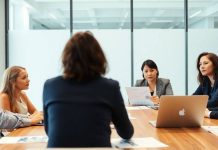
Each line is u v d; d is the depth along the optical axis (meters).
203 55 3.30
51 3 5.87
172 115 2.14
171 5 5.82
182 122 2.18
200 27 5.76
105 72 1.47
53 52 5.82
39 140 1.82
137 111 3.06
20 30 5.84
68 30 5.83
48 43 5.83
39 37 5.83
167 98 2.08
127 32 5.80
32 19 5.87
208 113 2.61
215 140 1.78
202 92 3.35
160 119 2.15
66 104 1.39
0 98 2.75
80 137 1.36
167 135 1.93
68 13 5.85
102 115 1.39
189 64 5.74
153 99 3.46
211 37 5.75
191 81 5.71
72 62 1.42
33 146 1.68
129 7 5.84
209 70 3.20
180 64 5.75
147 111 3.06
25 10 5.86
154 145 1.66
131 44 5.78
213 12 5.78
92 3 5.85
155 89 3.94
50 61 5.81
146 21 5.81
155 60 5.76
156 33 5.77
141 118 2.62
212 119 2.55
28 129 2.21
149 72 3.93
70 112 1.38
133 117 2.67
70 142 1.35
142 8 5.83
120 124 1.54
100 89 1.42
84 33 1.48
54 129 1.38
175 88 5.72
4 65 5.77
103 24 5.82
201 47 5.75
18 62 5.82
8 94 2.80
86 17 5.85
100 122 1.38
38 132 2.09
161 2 5.83
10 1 5.84
